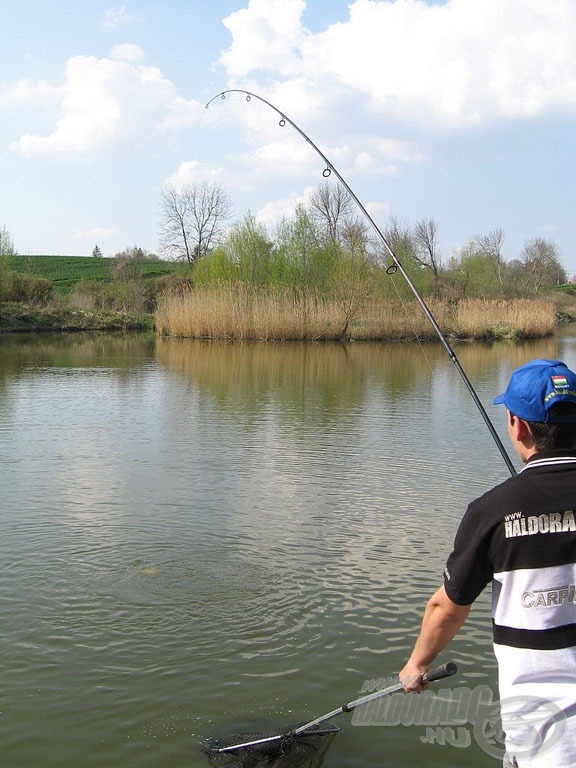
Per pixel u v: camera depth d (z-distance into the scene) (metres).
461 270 62.84
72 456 10.21
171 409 14.36
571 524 2.29
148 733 3.98
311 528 7.21
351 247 38.75
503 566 2.34
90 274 83.38
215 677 4.52
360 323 36.50
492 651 4.91
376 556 6.50
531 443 2.49
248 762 3.75
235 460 10.06
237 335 35.47
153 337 38.06
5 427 12.37
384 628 5.17
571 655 2.28
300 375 20.42
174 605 5.47
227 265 44.41
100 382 18.55
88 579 5.89
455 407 14.91
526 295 68.19
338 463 9.94
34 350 28.95
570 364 25.09
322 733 3.97
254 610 5.41
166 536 6.93
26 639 4.94
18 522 7.29
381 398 16.11
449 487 8.78
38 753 3.80
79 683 4.43
